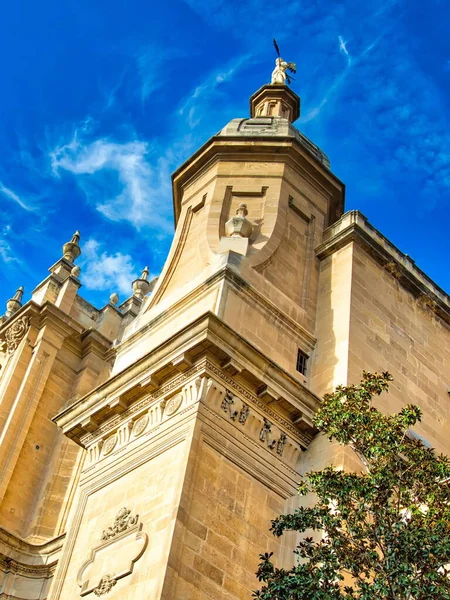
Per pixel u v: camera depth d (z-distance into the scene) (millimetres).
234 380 21641
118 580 19219
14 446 31047
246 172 28984
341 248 27734
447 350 29219
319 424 17750
